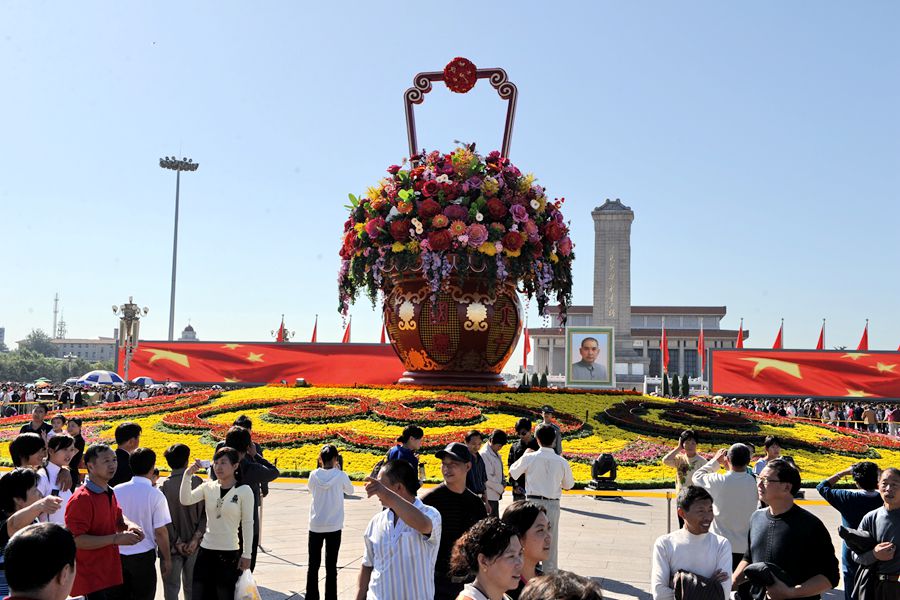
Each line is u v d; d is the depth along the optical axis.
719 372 53.91
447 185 26.27
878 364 52.62
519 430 13.99
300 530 14.55
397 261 26.61
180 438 23.84
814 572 6.61
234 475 8.56
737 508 8.49
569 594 3.70
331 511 9.84
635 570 11.80
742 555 8.48
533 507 5.66
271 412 25.73
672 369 149.75
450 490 7.45
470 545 4.87
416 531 6.43
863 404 52.22
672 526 15.55
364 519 15.84
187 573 9.34
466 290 27.20
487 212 26.66
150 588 8.14
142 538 7.48
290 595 10.22
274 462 21.48
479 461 10.72
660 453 22.70
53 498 6.52
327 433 23.34
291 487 19.58
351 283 28.77
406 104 30.09
